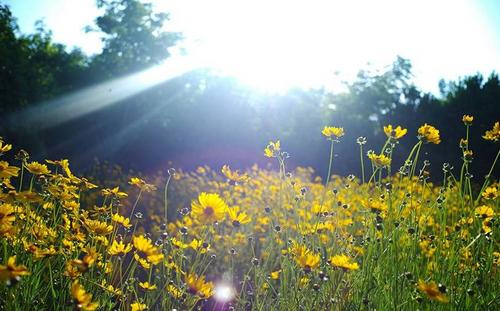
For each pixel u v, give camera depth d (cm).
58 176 359
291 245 403
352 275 353
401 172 379
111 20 4172
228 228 652
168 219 862
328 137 430
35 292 302
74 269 288
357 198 564
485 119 3081
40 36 4056
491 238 358
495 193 408
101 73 3988
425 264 381
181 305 326
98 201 822
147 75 4025
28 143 2548
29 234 336
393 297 324
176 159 3203
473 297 327
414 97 3553
